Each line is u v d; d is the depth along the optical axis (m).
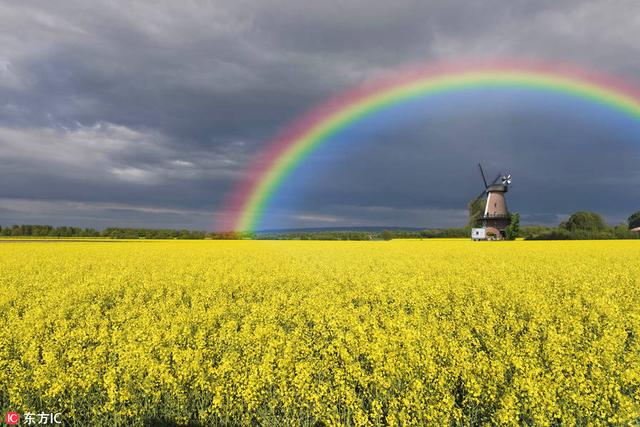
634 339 11.16
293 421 7.43
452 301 16.64
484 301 15.04
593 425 6.80
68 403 8.02
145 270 26.64
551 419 6.90
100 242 74.12
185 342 10.51
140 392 8.05
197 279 22.61
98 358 8.90
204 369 8.37
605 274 22.53
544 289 18.52
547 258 34.81
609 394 7.23
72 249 48.31
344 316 12.66
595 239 85.00
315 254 41.62
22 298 17.56
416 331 10.08
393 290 18.03
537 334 10.87
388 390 7.80
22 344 10.16
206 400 7.93
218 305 15.20
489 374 7.70
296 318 13.05
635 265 28.66
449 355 8.77
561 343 9.60
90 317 13.32
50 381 7.98
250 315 13.17
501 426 6.86
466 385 7.50
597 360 8.27
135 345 9.29
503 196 97.00
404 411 7.07
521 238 93.56
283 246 60.53
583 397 6.93
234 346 10.15
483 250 46.66
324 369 8.59
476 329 11.41
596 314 12.98
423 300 15.68
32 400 8.08
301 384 7.53
